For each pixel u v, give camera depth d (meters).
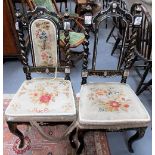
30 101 1.31
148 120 1.23
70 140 1.48
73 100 1.33
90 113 1.23
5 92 2.08
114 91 1.41
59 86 1.44
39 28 1.36
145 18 1.72
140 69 2.46
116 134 1.68
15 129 1.37
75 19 2.57
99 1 3.80
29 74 1.51
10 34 2.39
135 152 1.53
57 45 1.43
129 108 1.27
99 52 2.84
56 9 2.65
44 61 1.48
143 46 1.85
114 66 2.51
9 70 2.45
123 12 1.28
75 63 2.56
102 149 1.54
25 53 1.44
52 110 1.25
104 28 3.58
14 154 1.49
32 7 2.07
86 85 1.47
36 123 1.27
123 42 1.41
